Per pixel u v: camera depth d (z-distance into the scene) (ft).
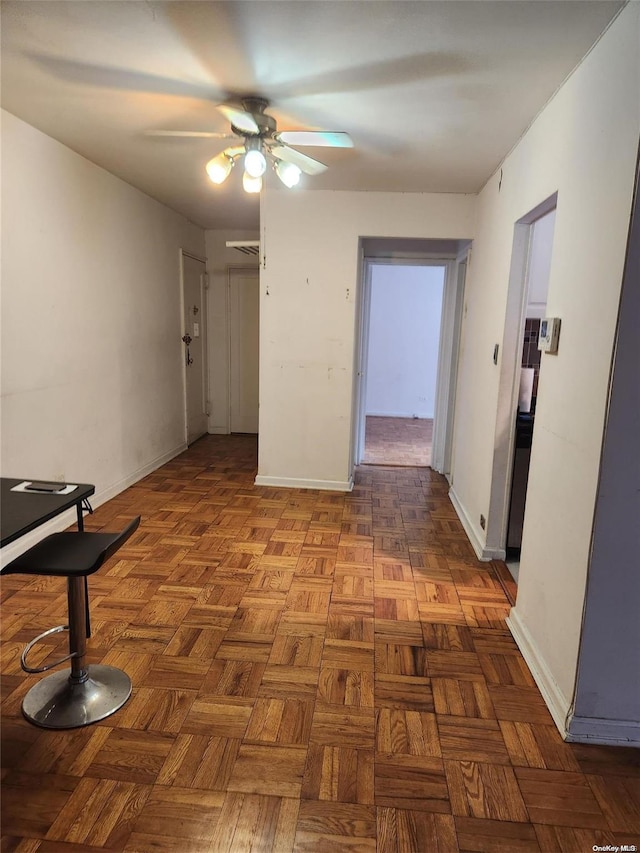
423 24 5.47
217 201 14.21
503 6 5.09
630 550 5.12
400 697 6.10
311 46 6.00
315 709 5.88
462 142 8.72
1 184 8.22
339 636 7.24
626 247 4.67
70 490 5.83
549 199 7.05
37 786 4.84
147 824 4.51
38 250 9.23
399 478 14.82
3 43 6.10
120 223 12.17
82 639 5.84
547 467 6.50
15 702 5.82
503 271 9.21
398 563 9.48
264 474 13.75
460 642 7.18
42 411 9.58
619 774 5.16
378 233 12.31
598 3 4.93
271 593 8.31
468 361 12.05
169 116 8.22
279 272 12.74
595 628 5.30
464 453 12.00
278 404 13.37
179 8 5.35
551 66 6.15
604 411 4.99
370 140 8.75
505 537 9.66
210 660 6.64
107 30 5.81
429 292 23.06
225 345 19.42
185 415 17.30
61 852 4.26
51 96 7.55
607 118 5.20
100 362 11.60
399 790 4.91
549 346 6.39
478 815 4.69
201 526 10.92
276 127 8.02
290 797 4.80
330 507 12.27
